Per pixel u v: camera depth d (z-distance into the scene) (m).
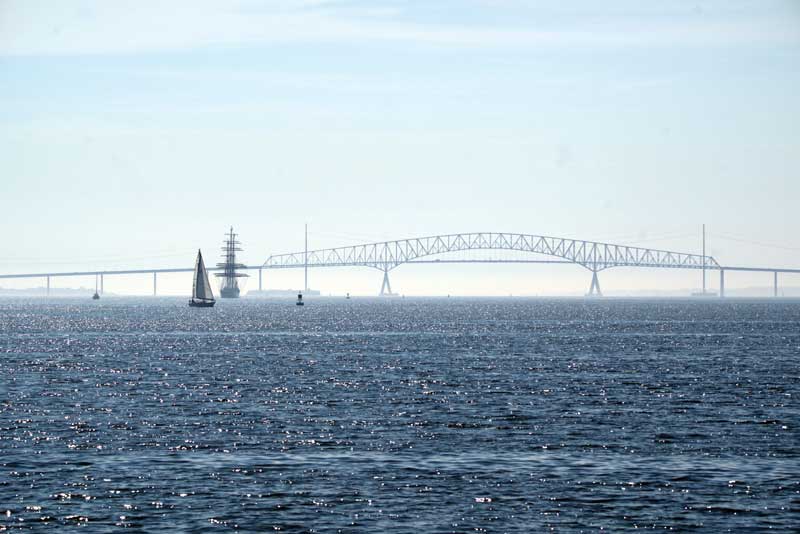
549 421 112.56
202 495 77.44
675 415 117.31
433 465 87.62
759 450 94.31
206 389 146.25
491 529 69.38
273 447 96.38
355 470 85.62
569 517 71.94
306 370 178.38
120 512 73.06
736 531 69.06
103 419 114.88
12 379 161.62
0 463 88.31
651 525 70.25
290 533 68.62
